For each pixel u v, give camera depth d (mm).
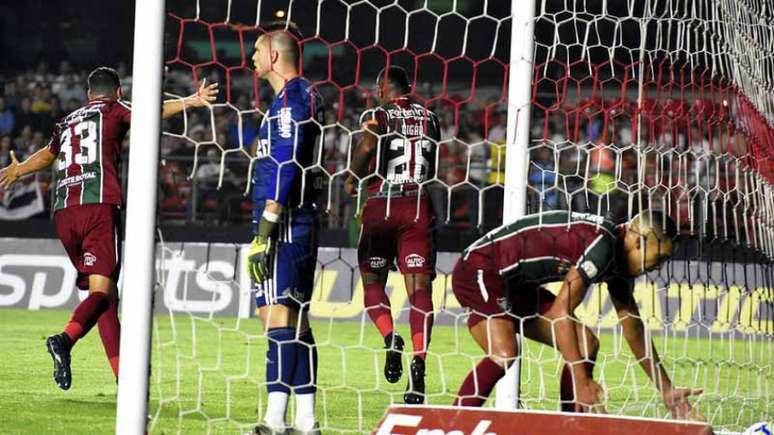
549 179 43812
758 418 20234
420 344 22125
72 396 23000
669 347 34938
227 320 42750
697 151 21656
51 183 53562
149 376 14242
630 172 47094
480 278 16484
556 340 15586
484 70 62344
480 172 52656
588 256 15422
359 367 29453
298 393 16781
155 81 14219
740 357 31719
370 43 63844
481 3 62625
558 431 14102
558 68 42469
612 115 21906
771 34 22609
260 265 16250
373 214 23234
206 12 64938
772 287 21141
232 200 53938
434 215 23438
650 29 26031
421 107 23625
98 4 70188
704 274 34531
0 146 58531
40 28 69938
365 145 23109
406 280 23062
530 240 16203
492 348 16359
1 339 34156
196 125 56750
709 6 21781
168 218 53812
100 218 21000
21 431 18688
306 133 16422
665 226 15758
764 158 21375
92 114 21438
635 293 36969
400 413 14578
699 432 13789
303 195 16531
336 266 45375
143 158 14180
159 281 16406
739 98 20797
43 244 46812
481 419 14297
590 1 50219
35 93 62875
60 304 46219
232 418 20344
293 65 16922
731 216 21266
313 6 64250
